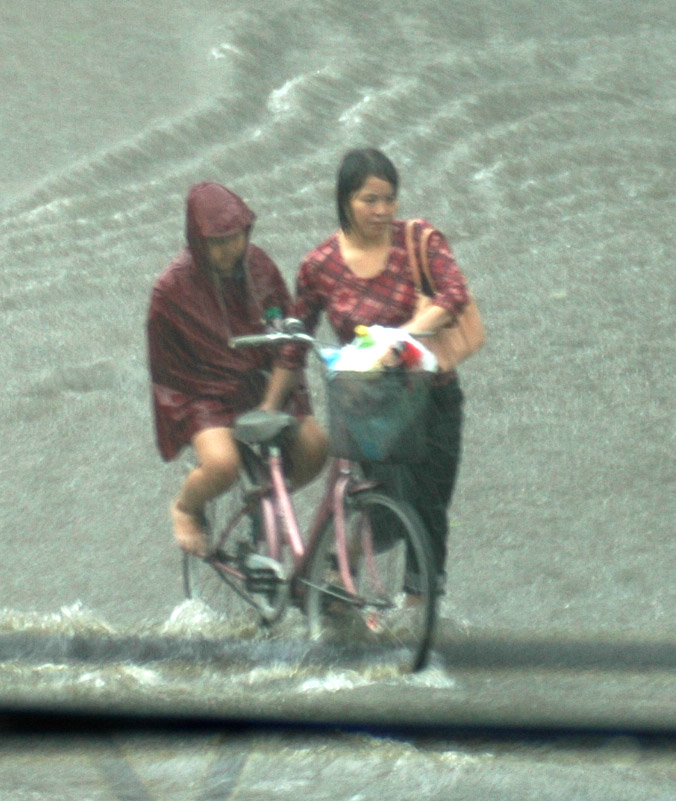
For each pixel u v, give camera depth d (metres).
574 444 27.92
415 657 17.11
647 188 50.09
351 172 18.19
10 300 41.41
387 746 14.95
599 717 15.56
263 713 15.96
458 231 46.12
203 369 19.30
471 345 18.25
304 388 19.48
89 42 73.94
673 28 75.00
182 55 71.56
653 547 22.64
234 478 19.00
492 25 75.12
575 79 65.88
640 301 37.78
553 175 52.25
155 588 21.47
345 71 66.44
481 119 59.91
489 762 14.52
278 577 18.44
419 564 17.12
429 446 18.89
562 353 33.81
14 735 15.30
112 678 17.25
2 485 26.95
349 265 18.56
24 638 18.89
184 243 47.47
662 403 30.28
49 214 51.16
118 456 28.53
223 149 57.59
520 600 20.50
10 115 64.81
